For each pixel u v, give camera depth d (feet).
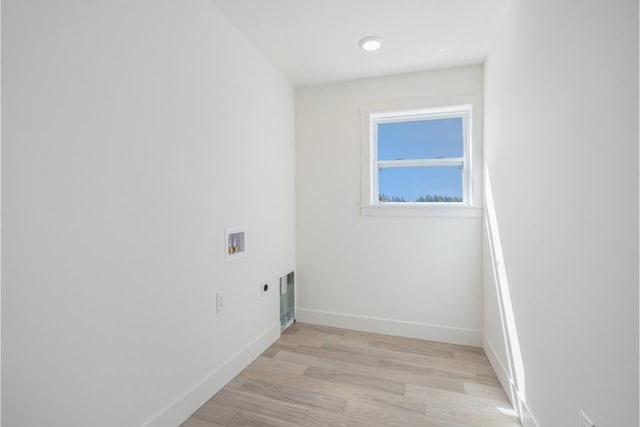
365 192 8.82
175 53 4.80
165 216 4.62
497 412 5.24
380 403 5.45
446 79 8.09
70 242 3.34
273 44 7.01
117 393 3.87
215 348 5.77
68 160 3.31
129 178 4.03
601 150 3.05
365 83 8.80
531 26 4.66
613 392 2.89
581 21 3.36
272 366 6.77
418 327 8.38
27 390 2.98
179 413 4.86
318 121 9.23
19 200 2.91
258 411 5.21
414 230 8.41
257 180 7.32
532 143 4.64
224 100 6.04
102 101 3.67
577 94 3.45
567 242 3.68
